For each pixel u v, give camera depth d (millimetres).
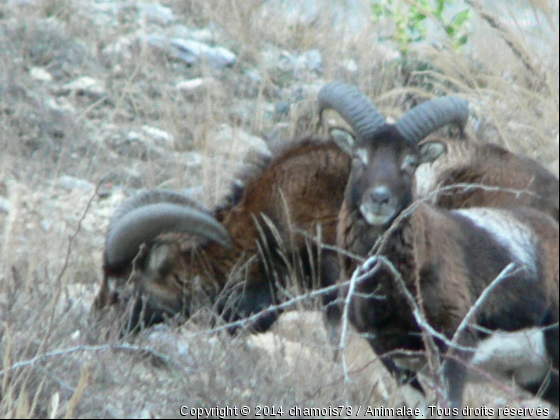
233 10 42969
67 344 21297
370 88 38094
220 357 21688
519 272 21391
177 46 40531
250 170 26906
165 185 32875
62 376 20000
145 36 39812
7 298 21781
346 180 25703
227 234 25828
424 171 26453
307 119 36875
